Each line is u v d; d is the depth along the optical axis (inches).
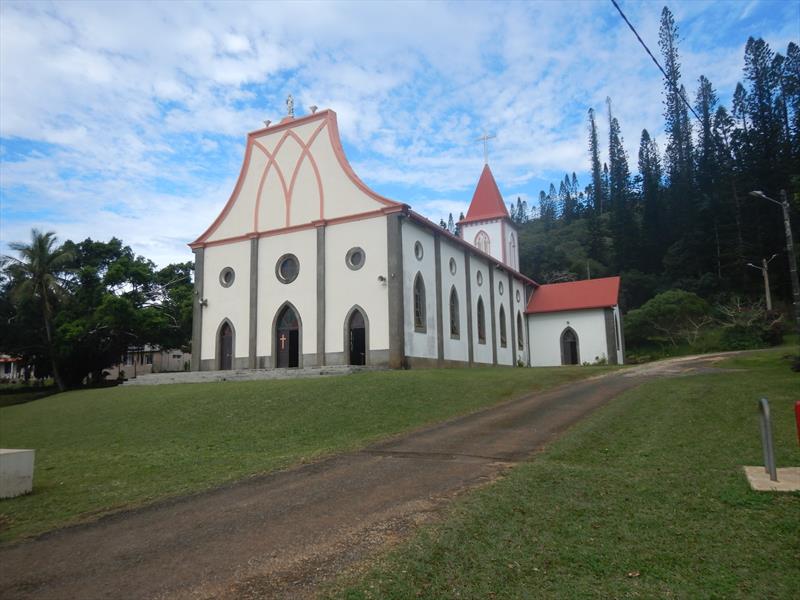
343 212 1089.4
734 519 246.5
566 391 754.8
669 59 2910.9
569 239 3196.4
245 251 1196.5
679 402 570.9
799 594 182.2
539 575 199.8
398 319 996.6
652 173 3171.8
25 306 1565.0
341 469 386.3
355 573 205.6
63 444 603.5
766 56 2374.5
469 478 339.9
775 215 2177.7
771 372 818.2
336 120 1150.3
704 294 2281.0
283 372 973.8
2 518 316.5
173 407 724.7
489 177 2089.1
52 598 200.4
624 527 242.4
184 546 248.2
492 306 1480.1
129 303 1475.1
